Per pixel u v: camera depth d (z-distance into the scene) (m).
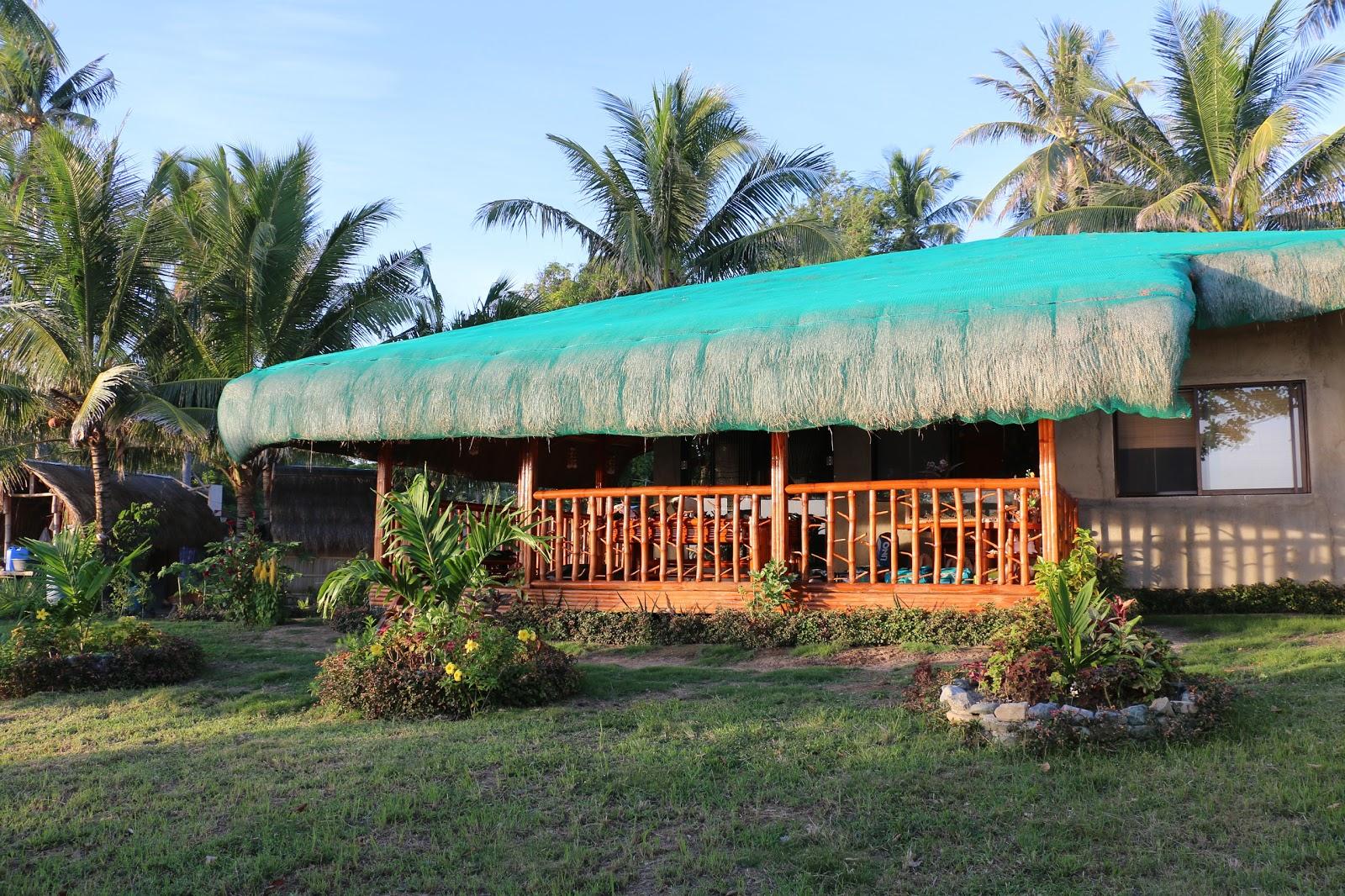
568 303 35.91
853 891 4.96
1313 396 11.96
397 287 26.42
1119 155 32.16
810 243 28.08
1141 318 9.20
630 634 11.95
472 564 9.48
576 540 13.03
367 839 5.82
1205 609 11.76
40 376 20.59
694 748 7.26
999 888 4.92
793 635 11.16
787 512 11.75
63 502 22.02
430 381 12.61
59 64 37.03
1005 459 14.41
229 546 16.45
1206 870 4.99
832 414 10.23
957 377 9.73
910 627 10.76
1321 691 7.86
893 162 42.59
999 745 6.78
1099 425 12.77
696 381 10.93
